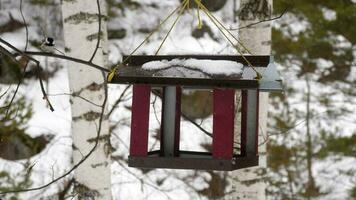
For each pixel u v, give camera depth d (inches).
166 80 107.0
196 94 336.5
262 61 107.7
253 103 121.7
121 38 385.4
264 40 182.2
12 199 250.2
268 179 330.6
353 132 341.1
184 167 108.4
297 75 376.2
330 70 380.2
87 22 160.9
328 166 333.4
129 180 299.3
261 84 103.9
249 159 117.5
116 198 286.5
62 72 358.0
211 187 308.8
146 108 112.2
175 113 111.9
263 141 186.1
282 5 374.9
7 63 334.0
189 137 322.0
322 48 379.9
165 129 112.7
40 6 381.7
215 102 108.4
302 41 373.4
